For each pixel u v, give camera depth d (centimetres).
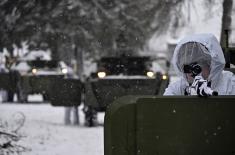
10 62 5306
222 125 652
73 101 2905
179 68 813
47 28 3356
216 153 652
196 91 690
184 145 645
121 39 4512
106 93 2845
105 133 637
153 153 637
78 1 3647
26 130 2356
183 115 644
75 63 6438
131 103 632
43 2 3003
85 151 1922
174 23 4241
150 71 2884
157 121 638
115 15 4325
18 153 1752
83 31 4191
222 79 819
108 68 2994
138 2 4466
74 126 2864
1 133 1831
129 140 632
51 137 2212
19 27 3055
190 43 803
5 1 2931
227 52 1137
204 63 805
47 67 4928
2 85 4694
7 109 3916
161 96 643
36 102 4938
